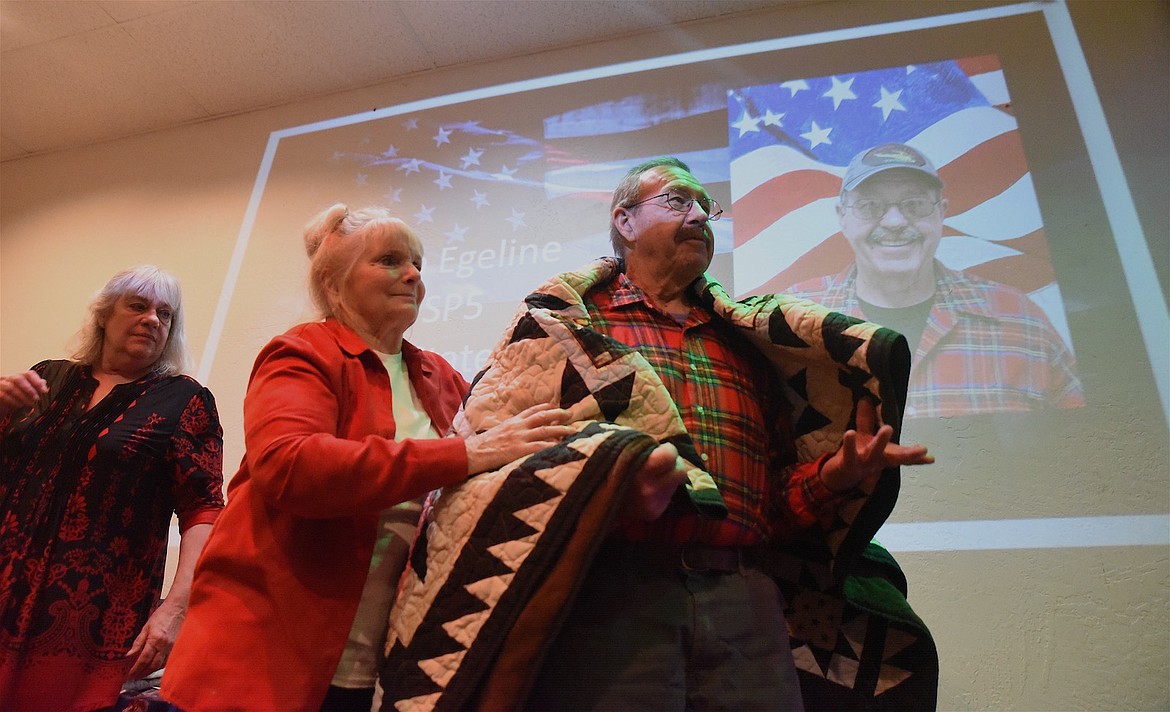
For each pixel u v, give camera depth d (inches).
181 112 117.4
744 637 38.0
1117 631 59.5
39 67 109.6
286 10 99.0
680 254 47.5
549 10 97.6
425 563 36.5
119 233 112.6
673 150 90.1
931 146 81.3
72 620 49.7
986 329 71.7
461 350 86.2
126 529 53.8
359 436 39.8
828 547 44.4
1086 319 70.0
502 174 96.4
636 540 37.6
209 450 59.5
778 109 88.6
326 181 105.0
